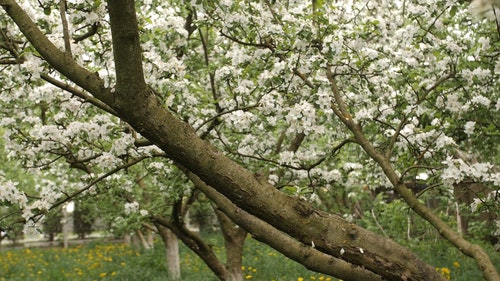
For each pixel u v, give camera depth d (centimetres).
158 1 450
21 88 430
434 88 428
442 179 329
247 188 212
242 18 387
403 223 934
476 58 437
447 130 441
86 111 437
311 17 362
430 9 390
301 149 603
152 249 1265
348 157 672
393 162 477
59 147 421
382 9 481
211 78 497
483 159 581
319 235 219
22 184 1073
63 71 214
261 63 400
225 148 479
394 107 437
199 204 885
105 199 622
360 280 260
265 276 936
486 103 464
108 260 1375
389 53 487
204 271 1059
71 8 295
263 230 299
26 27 221
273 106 360
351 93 472
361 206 1292
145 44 385
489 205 319
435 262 877
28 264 1415
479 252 266
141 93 196
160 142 204
